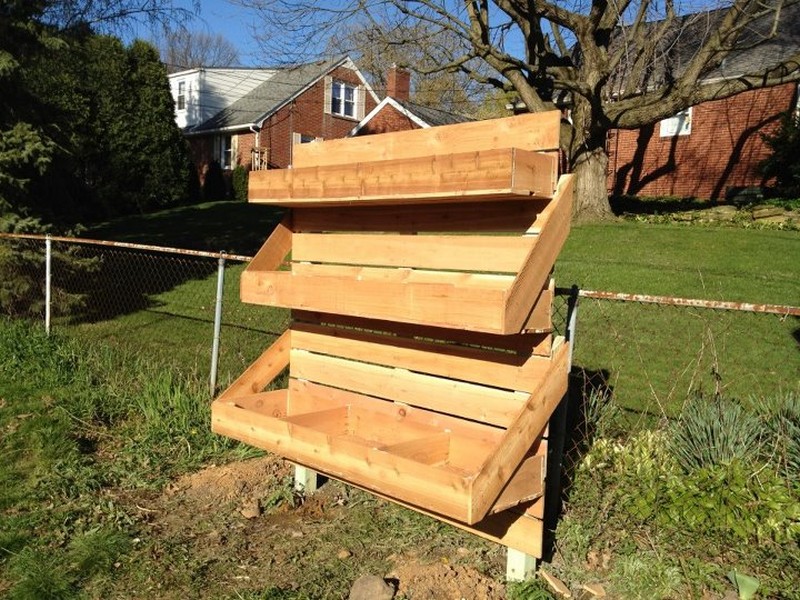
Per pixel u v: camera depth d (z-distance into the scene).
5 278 7.27
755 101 16.50
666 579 2.87
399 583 2.92
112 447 4.44
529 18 11.84
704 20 14.88
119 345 6.75
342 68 27.95
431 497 2.51
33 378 5.47
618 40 14.64
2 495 3.64
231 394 3.68
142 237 15.30
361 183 2.94
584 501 3.45
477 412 3.01
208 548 3.26
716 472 3.35
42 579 2.89
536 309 2.66
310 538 3.36
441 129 2.96
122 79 21.59
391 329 3.40
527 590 2.79
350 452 2.82
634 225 12.81
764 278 8.71
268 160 26.36
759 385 5.43
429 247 3.11
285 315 8.29
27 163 7.80
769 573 2.91
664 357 6.14
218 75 30.11
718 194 17.31
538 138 2.67
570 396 4.32
